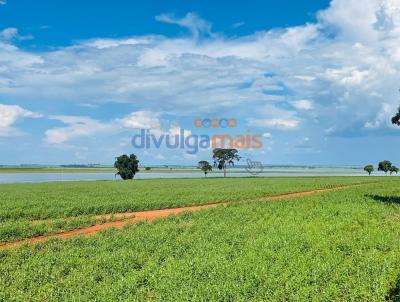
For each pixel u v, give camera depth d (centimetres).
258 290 1226
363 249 1750
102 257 1623
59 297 1236
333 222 2420
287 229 2138
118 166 10362
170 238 2000
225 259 1537
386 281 1285
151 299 1200
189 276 1338
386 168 13225
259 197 4697
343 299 1186
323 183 7094
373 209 2984
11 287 1314
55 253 1761
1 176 13788
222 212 2997
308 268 1409
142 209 3606
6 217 2988
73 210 3275
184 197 4412
